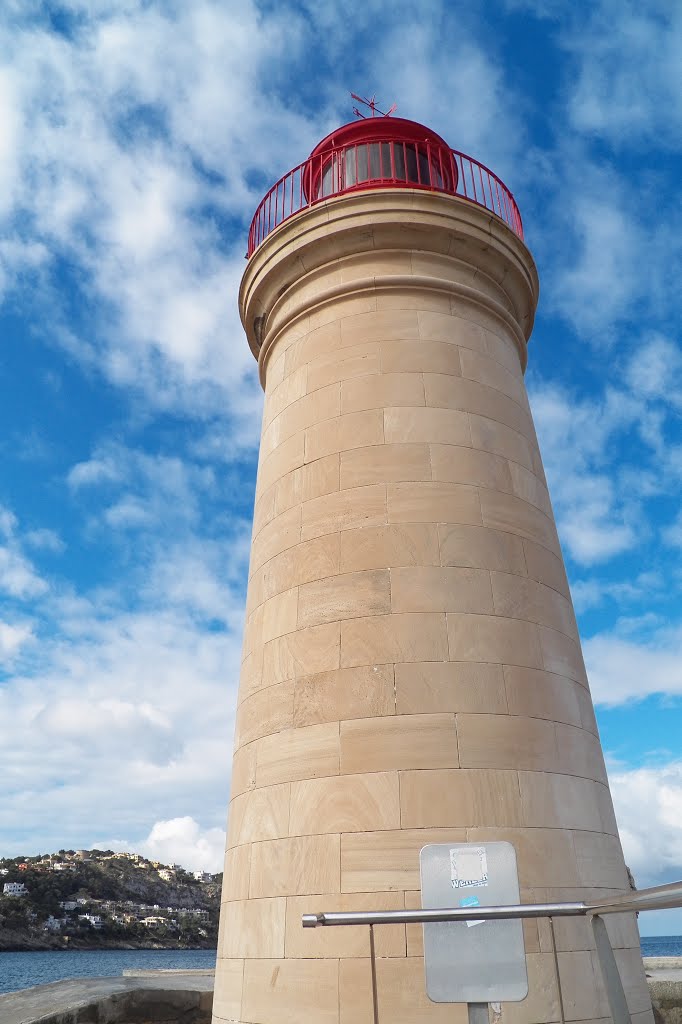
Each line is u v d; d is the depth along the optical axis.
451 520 8.66
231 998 7.25
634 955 7.32
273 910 7.12
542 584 8.84
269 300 11.52
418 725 7.36
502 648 7.97
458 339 10.17
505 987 4.12
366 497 8.85
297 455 9.75
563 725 7.93
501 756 7.29
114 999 10.97
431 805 6.96
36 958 105.88
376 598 8.14
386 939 6.50
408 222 10.39
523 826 7.02
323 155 12.58
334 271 10.77
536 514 9.43
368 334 10.09
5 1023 9.58
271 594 9.05
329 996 6.44
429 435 9.24
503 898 4.43
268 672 8.52
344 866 6.87
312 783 7.41
